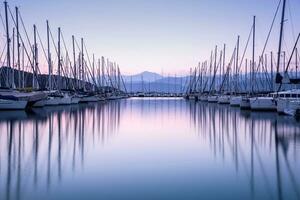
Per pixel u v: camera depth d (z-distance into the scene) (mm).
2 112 46031
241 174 14523
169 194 11797
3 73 48969
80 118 42188
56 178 13727
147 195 11672
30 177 13875
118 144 22406
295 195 11773
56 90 67000
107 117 44531
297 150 20266
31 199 11203
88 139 24625
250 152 19641
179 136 26500
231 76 80438
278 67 42719
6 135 26234
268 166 16031
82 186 12648
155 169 15375
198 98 107750
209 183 13117
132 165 16141
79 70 86188
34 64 58188
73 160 17203
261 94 59750
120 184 12930
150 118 43531
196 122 38125
